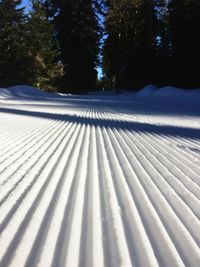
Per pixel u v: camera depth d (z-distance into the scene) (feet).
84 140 22.53
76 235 8.77
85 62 201.77
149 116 45.14
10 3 161.89
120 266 7.37
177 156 18.61
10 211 10.21
